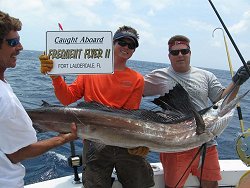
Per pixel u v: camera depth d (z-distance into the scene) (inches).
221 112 114.3
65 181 126.6
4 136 74.8
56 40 105.2
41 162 203.6
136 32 115.9
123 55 113.7
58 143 88.4
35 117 102.7
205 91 132.0
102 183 113.7
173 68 133.7
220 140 268.5
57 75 106.2
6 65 75.9
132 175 115.6
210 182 131.0
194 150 127.5
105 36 106.2
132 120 105.7
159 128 108.2
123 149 113.5
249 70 113.3
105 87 112.4
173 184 128.4
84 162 117.9
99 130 102.1
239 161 147.3
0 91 72.8
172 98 116.5
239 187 103.8
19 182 79.7
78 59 106.0
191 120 112.7
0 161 76.0
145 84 137.3
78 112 101.3
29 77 768.9
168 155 129.1
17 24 76.0
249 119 377.1
